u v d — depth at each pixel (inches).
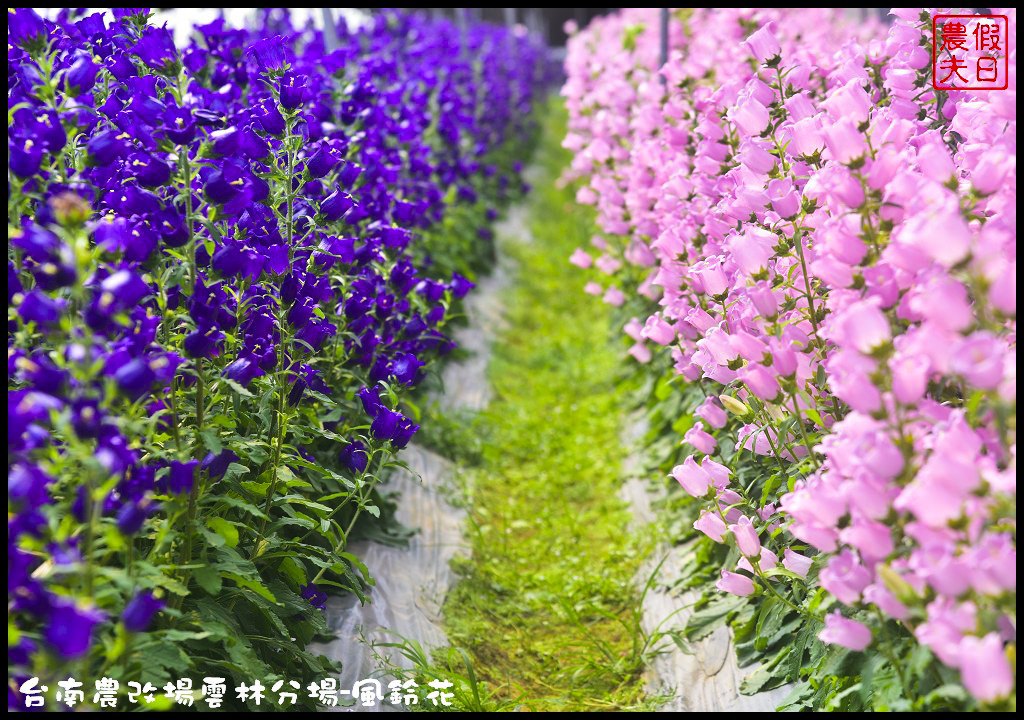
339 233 172.1
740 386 135.0
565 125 779.4
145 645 94.7
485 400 263.9
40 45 105.7
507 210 453.4
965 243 80.7
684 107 219.8
